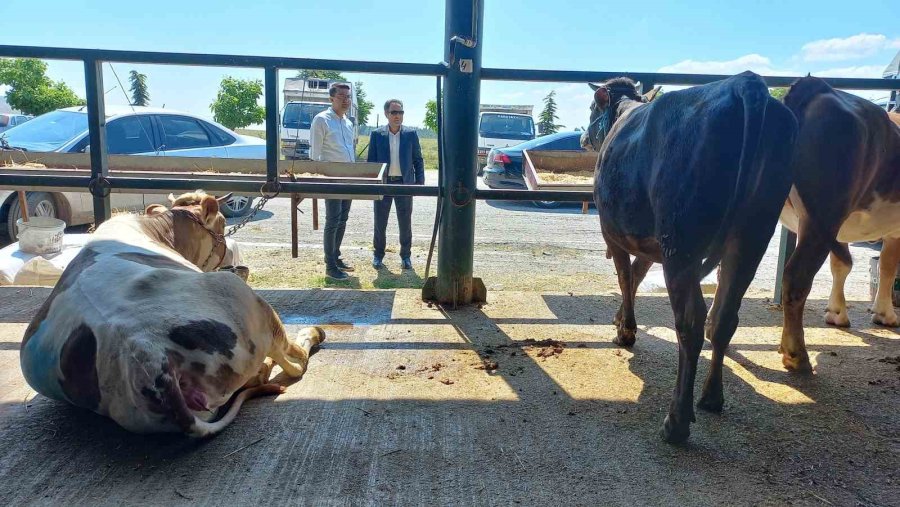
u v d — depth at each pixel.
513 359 4.09
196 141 9.49
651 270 6.61
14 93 31.44
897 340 4.62
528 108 21.56
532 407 3.42
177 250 3.97
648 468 2.85
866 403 3.55
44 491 2.56
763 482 2.76
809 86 3.70
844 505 2.60
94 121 4.79
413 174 7.42
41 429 3.03
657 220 2.97
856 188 3.66
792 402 3.55
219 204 4.36
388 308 5.12
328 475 2.73
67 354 2.79
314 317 4.85
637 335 4.63
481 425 3.21
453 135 4.81
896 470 2.87
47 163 6.51
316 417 3.24
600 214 3.63
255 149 10.37
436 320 4.85
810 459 2.95
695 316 2.89
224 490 2.60
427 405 3.41
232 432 3.06
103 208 4.92
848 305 5.57
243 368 3.05
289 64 4.72
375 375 3.79
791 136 2.86
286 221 10.58
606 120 4.40
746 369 4.04
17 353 3.95
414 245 8.90
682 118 2.92
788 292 3.88
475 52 4.69
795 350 3.96
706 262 2.91
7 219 7.46
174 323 2.78
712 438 3.12
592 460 2.90
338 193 4.96
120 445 2.91
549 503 2.57
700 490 2.69
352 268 7.28
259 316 3.20
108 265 3.09
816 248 3.72
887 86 4.86
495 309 5.18
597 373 3.90
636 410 3.41
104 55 4.65
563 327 4.77
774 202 2.88
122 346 2.67
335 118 6.97
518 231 10.37
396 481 2.70
